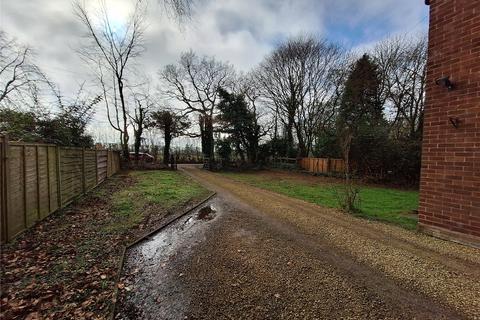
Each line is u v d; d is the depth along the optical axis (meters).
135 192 9.05
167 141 23.56
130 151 22.77
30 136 7.52
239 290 2.91
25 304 2.64
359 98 18.97
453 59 4.10
